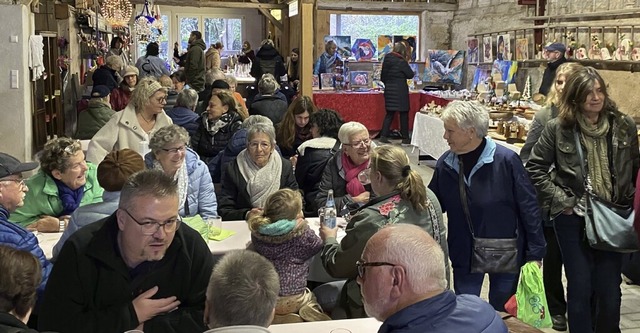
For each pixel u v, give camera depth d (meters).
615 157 3.31
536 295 3.08
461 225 3.21
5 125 6.55
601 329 3.42
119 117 4.47
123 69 9.16
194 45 9.40
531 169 3.44
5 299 1.77
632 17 8.23
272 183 4.08
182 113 5.87
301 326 2.32
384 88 11.36
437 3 13.49
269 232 2.95
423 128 8.73
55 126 8.66
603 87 3.29
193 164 3.79
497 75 10.08
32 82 7.09
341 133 3.99
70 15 9.19
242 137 4.58
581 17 9.25
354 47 13.11
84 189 3.62
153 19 11.52
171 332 2.25
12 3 6.52
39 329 2.16
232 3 12.39
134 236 2.08
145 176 2.10
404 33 13.84
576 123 3.36
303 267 3.04
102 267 2.16
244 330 1.71
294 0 9.72
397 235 1.76
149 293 2.23
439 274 1.74
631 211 3.31
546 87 7.75
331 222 3.31
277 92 6.60
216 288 1.85
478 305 1.76
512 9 11.38
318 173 4.39
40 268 1.90
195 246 2.34
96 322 2.14
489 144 3.13
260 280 1.86
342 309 3.02
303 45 8.73
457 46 13.50
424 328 1.68
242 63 13.20
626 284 4.76
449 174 3.22
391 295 1.72
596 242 3.25
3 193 2.95
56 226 3.43
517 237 3.17
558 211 3.34
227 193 4.16
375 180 2.89
